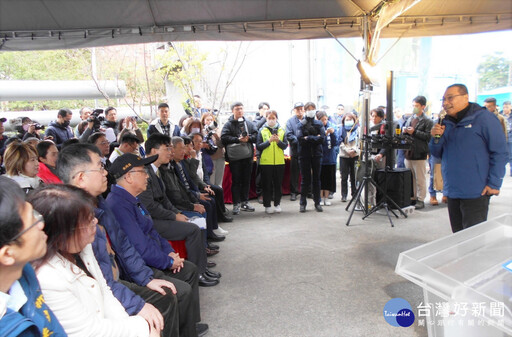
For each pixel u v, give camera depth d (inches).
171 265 87.2
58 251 50.6
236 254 142.3
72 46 180.9
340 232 165.6
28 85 267.3
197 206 135.3
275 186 203.8
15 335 34.4
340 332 87.4
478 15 189.5
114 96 300.2
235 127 199.8
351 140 221.0
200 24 178.5
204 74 348.2
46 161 118.6
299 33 188.2
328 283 114.3
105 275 63.7
